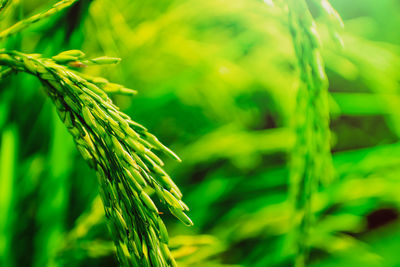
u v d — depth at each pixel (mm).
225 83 598
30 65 255
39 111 409
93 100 254
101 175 263
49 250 378
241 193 579
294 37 279
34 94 394
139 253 258
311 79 282
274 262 495
